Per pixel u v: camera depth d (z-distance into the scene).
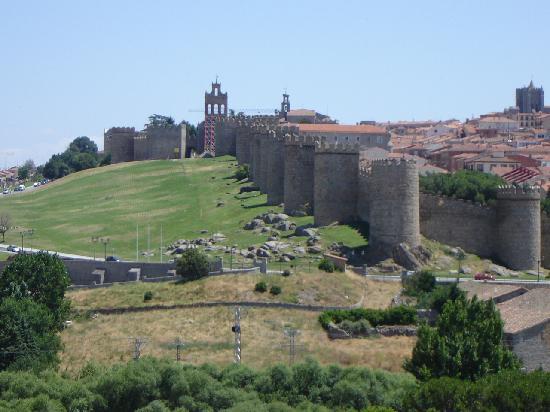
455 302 144.38
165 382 137.62
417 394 124.38
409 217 195.50
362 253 195.75
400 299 172.75
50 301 171.00
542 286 170.50
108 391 137.12
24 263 176.12
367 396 131.50
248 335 157.12
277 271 182.75
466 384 123.62
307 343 153.00
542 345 138.75
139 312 170.12
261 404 131.25
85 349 157.75
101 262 198.38
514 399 119.25
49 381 141.00
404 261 192.62
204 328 161.00
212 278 178.38
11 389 137.75
